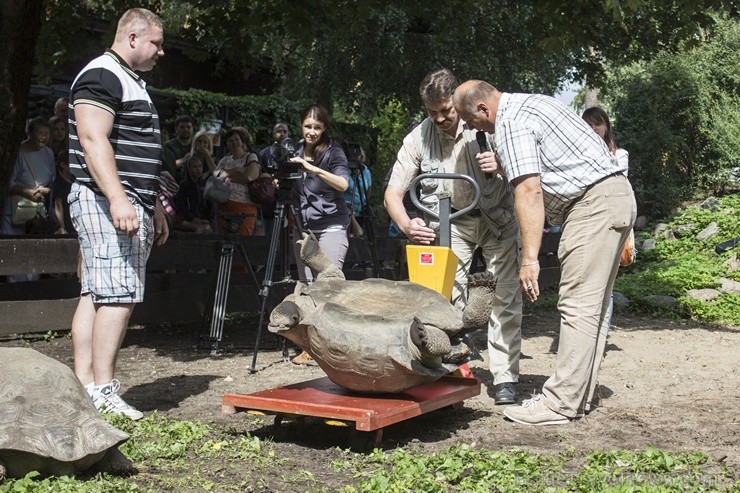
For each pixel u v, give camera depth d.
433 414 6.19
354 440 5.18
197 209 11.12
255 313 10.59
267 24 11.70
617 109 22.47
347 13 11.49
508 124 5.76
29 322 8.89
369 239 9.40
